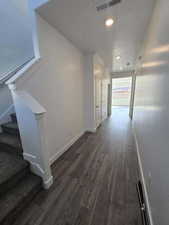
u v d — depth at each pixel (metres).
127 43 2.60
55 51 2.01
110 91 6.08
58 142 2.27
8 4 2.21
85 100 3.51
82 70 3.16
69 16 1.66
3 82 2.12
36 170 1.57
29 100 1.43
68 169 1.94
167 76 0.93
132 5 1.46
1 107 2.20
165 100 0.95
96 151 2.53
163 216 0.83
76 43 2.58
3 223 1.08
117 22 1.82
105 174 1.82
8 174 1.36
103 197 1.41
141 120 2.22
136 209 1.26
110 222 1.14
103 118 5.12
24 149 1.60
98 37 2.31
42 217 1.19
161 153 0.98
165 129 0.91
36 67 1.64
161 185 0.92
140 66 2.86
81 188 1.55
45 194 1.46
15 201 1.21
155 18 1.43
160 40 1.18
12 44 2.36
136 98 3.50
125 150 2.57
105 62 4.34
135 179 1.71
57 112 2.18
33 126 1.39
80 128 3.34
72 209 1.27
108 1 1.39
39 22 1.63
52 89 2.00
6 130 2.08
